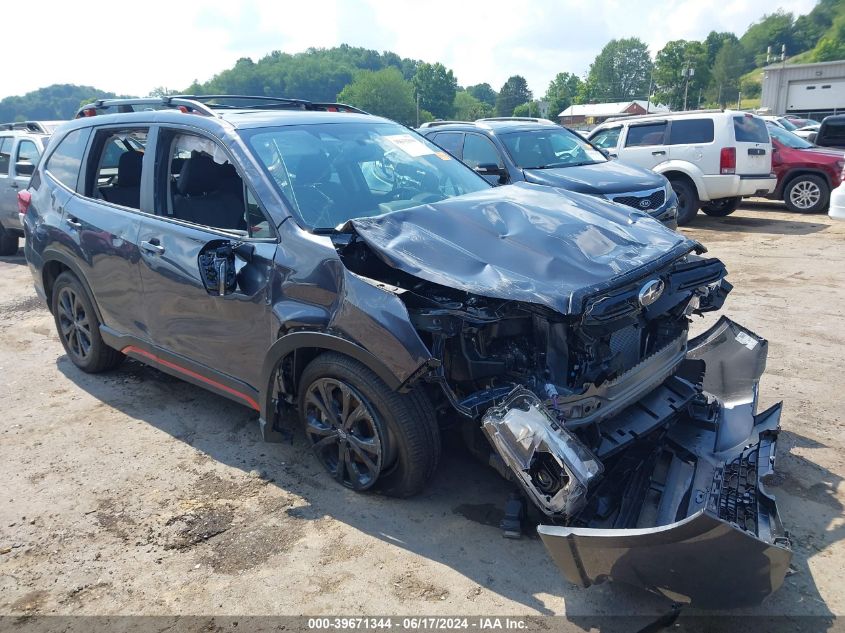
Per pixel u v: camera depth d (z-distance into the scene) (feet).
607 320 9.98
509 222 11.81
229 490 12.67
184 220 14.03
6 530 11.70
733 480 10.32
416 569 10.34
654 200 28.25
